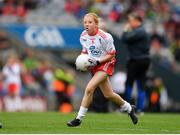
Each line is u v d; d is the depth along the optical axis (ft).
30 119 117.60
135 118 100.73
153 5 296.10
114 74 202.80
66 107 212.64
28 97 221.25
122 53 205.87
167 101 240.73
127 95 141.69
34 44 253.85
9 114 135.54
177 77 242.58
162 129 96.12
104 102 156.15
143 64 139.13
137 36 137.18
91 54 95.20
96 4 282.97
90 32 93.97
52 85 229.04
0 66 240.73
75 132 85.56
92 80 94.43
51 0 281.74
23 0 272.72
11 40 250.78
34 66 233.55
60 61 246.47
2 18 263.49
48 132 84.99
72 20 269.23
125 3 289.94
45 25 256.52
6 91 207.21
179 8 303.89
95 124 104.94
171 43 278.05
